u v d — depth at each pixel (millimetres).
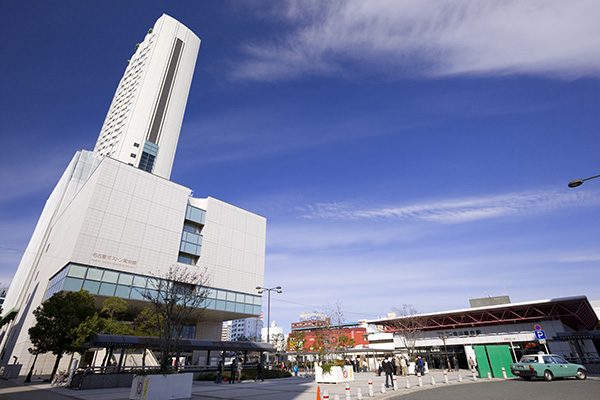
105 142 83000
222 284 47875
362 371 43344
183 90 85312
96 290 34469
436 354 46312
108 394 15953
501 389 17000
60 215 49781
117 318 35031
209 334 49875
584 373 22125
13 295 65125
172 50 86500
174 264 42312
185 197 46781
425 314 49000
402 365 32438
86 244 35094
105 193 38094
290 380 26375
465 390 17016
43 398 14273
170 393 13867
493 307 43375
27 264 61812
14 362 37062
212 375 26156
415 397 14461
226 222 52375
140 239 39781
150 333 30953
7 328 53438
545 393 14602
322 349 45281
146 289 36656
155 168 73625
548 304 40094
